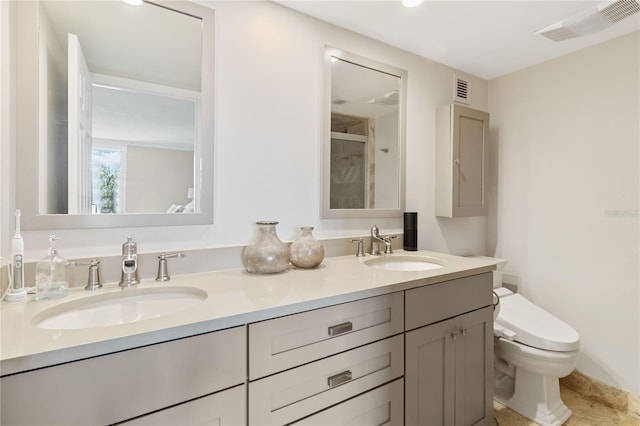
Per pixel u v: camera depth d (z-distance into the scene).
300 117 1.62
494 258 2.32
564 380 2.05
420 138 2.09
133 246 1.14
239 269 1.40
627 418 1.75
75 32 1.14
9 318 0.81
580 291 2.01
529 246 2.25
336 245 1.72
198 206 1.35
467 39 1.88
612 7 1.50
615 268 1.87
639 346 1.78
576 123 2.02
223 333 0.83
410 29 1.78
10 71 1.01
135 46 1.24
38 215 1.06
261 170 1.51
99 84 1.18
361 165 1.84
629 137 1.81
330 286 1.13
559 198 2.10
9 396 0.61
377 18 1.67
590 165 1.96
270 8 1.52
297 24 1.61
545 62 2.17
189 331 0.78
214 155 1.38
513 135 2.34
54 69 1.10
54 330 0.73
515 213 2.33
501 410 1.81
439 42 1.92
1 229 0.99
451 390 1.38
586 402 1.90
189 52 1.33
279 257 1.33
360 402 1.10
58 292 0.99
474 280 1.48
